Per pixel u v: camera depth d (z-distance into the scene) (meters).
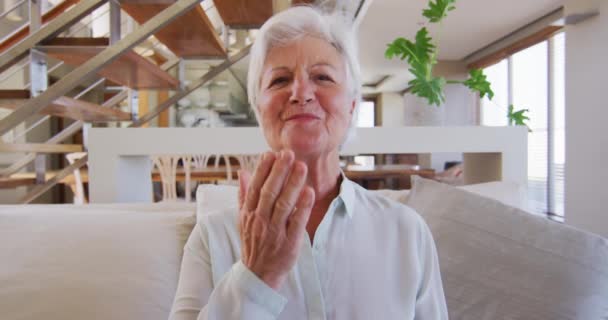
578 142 3.10
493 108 6.00
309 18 0.66
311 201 0.44
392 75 7.62
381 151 1.53
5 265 0.86
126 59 1.85
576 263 0.94
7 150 2.13
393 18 4.36
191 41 2.38
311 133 0.63
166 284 0.89
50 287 0.82
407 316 0.62
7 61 1.74
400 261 0.66
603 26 2.86
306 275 0.62
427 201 1.12
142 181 1.73
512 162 1.58
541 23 4.49
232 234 0.68
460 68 6.49
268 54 0.67
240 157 2.90
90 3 1.74
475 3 4.04
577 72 3.12
